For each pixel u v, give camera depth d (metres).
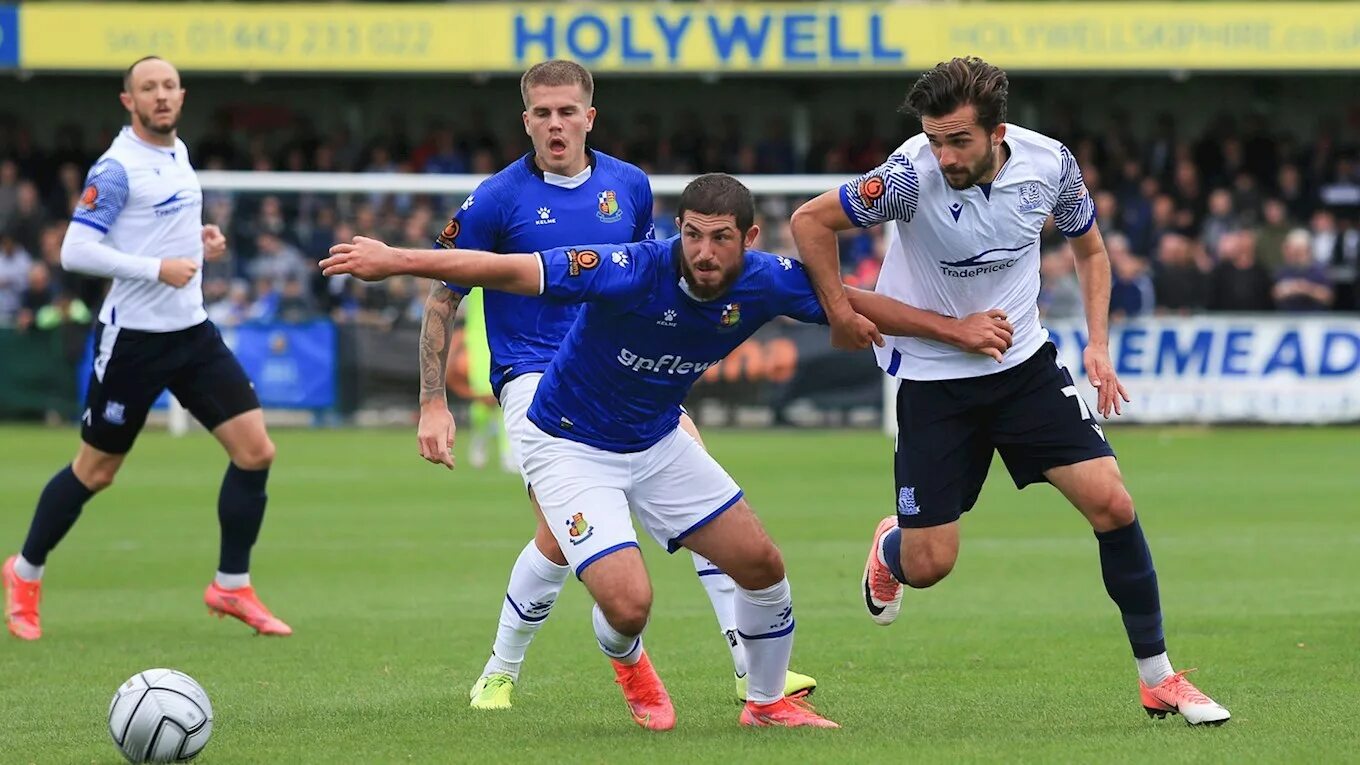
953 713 22.08
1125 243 78.06
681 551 42.84
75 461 30.64
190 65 89.62
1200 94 101.25
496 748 19.88
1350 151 95.38
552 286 19.27
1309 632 28.38
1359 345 76.06
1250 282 77.75
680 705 23.30
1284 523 45.22
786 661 21.42
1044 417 21.44
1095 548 41.19
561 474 20.67
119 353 30.03
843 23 88.44
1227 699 22.55
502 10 88.94
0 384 80.44
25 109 102.38
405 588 35.66
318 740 20.55
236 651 28.20
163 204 30.36
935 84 19.81
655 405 20.58
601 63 88.88
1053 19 88.06
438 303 23.25
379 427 79.25
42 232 85.81
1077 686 24.05
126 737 18.94
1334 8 87.69
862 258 81.62
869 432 76.50
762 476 58.22
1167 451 66.69
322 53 89.62
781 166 92.12
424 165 91.19
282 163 92.12
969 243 21.00
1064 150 21.34
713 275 19.11
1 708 23.20
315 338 79.19
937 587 34.97
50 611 33.28
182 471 61.34
